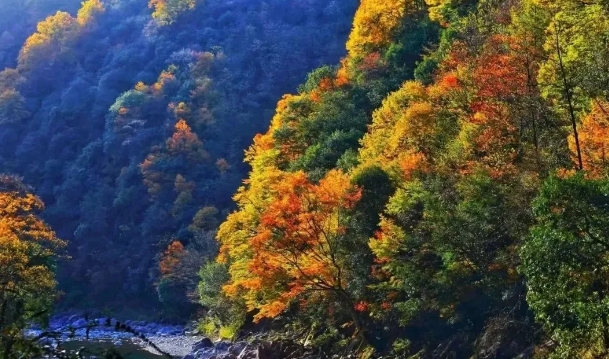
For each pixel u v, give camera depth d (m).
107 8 130.25
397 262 29.95
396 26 61.50
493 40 33.47
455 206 27.95
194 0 120.75
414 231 29.95
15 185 58.78
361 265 32.84
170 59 111.69
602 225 16.12
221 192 87.94
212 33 116.31
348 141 47.75
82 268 85.75
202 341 47.34
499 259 25.14
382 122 42.00
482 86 29.33
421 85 41.25
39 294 27.64
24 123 108.06
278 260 30.98
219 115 100.94
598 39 25.45
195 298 67.00
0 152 103.88
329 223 32.31
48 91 113.81
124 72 112.19
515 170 25.89
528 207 23.89
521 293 26.36
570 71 25.98
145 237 84.81
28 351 7.06
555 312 16.88
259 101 105.94
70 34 119.50
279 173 40.94
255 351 37.69
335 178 33.81
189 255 70.25
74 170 97.56
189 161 91.94
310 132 52.41
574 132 23.19
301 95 61.81
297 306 42.44
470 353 28.00
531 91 27.62
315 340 36.59
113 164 97.00
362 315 35.06
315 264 31.09
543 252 16.33
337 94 54.62
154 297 78.25
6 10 133.88
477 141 28.67
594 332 16.59
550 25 28.02
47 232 42.25
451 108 34.84
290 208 31.11
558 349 17.98
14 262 28.73
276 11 120.69
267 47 112.44
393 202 30.94
